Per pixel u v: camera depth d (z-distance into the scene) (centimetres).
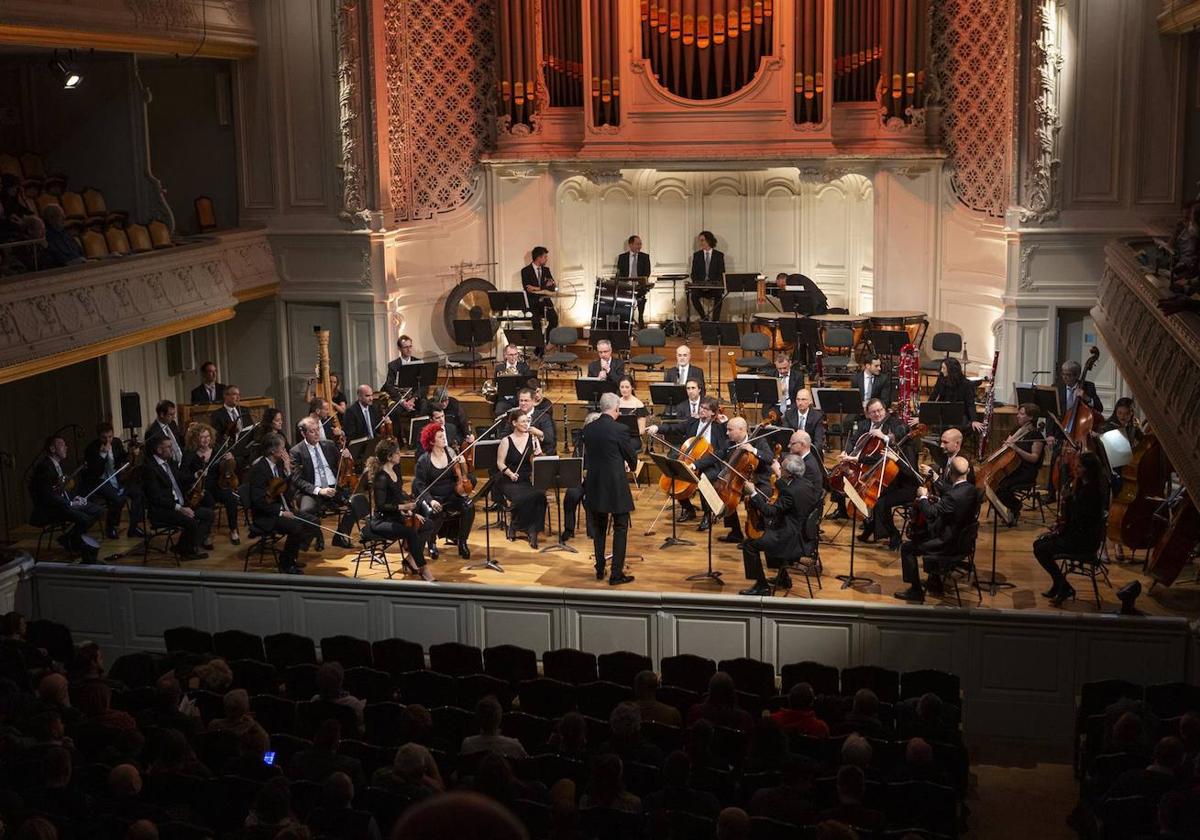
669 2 1911
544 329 1981
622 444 1277
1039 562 1237
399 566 1380
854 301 2094
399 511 1290
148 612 1295
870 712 915
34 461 1786
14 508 1783
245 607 1276
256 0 1844
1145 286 1220
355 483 1445
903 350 1611
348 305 1895
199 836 680
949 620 1139
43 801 725
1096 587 1215
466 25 1995
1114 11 1667
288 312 1928
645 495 1623
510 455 1436
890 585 1275
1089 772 888
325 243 1884
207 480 1474
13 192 1481
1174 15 1547
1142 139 1684
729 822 616
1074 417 1413
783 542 1192
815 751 864
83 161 1773
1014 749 1130
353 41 1820
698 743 804
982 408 1712
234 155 1905
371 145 1859
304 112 1859
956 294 1916
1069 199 1720
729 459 1316
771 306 2125
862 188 2041
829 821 603
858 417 1627
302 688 1038
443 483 1346
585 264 2177
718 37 1909
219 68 1877
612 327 1912
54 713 809
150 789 761
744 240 2155
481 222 2042
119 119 1756
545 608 1219
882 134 1920
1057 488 1423
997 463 1429
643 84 1955
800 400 1456
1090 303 1736
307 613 1267
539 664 1233
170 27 1675
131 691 950
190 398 1870
